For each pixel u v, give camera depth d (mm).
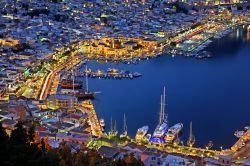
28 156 127875
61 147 188125
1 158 127062
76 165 160375
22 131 137750
